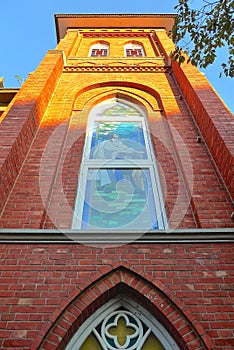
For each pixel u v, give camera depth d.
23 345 3.36
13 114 6.31
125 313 3.98
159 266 4.16
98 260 4.22
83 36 13.81
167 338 3.72
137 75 9.57
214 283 3.98
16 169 5.55
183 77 8.34
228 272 4.10
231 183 5.17
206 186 5.48
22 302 3.75
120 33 14.04
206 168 5.89
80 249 4.36
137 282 4.03
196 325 3.53
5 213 4.89
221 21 5.48
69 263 4.19
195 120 7.24
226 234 4.50
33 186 5.44
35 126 6.72
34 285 3.93
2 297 3.79
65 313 3.70
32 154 6.16
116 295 4.09
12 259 4.21
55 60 9.05
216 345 3.39
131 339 3.75
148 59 10.56
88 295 3.88
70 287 3.91
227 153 5.32
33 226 4.69
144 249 4.37
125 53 12.54
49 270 4.10
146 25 14.68
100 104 8.59
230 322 3.59
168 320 3.67
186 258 4.26
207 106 6.66
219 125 5.97
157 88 8.79
